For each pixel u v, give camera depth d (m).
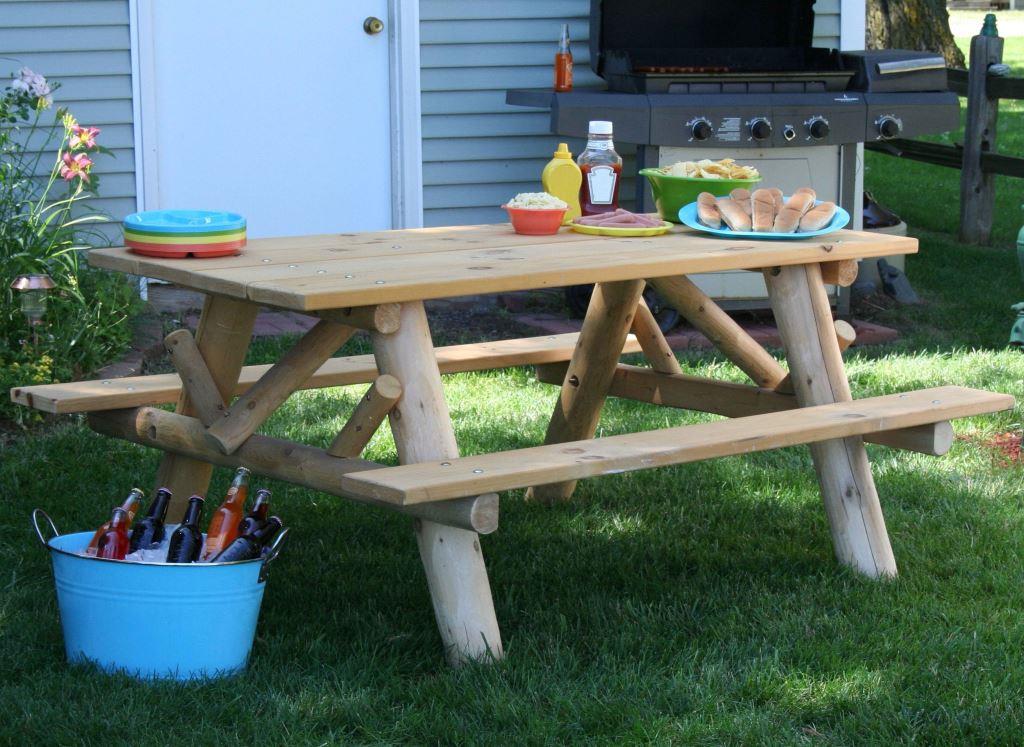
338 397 5.10
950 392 3.45
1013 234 9.21
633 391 3.98
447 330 6.23
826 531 3.78
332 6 6.64
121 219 6.54
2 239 5.16
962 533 3.71
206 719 2.54
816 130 5.88
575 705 2.60
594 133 3.82
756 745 2.48
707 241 3.32
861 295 6.86
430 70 6.73
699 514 3.92
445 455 2.76
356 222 6.89
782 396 3.60
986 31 8.57
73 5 6.30
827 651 2.89
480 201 6.94
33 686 2.66
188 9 6.47
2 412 4.60
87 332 5.11
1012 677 2.76
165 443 3.21
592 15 6.31
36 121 5.80
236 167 6.68
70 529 3.60
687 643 2.96
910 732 2.53
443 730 2.50
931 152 9.24
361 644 2.89
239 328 3.10
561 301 6.79
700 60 6.46
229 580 2.67
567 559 3.52
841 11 6.98
